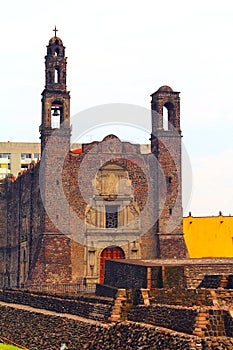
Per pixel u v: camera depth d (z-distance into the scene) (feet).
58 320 150.61
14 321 177.58
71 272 223.92
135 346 117.08
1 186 294.05
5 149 473.26
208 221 256.93
